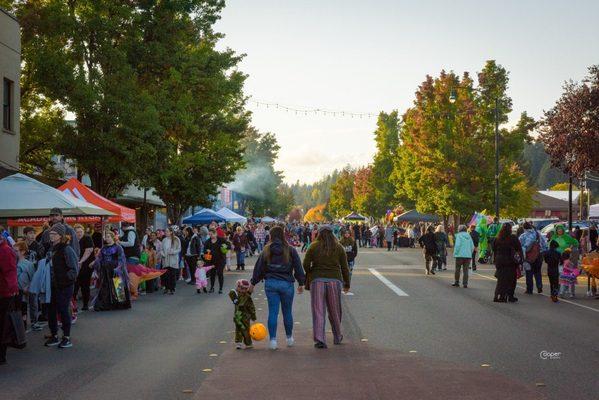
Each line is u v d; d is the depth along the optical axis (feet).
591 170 91.45
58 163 126.72
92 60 104.37
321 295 35.70
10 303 32.48
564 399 25.07
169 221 137.39
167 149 104.58
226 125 129.29
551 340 38.09
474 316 48.16
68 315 36.96
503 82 183.01
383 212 321.73
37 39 98.73
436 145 184.34
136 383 28.04
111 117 98.53
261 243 147.95
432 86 189.06
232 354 33.99
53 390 27.12
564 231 64.75
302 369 30.22
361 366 30.81
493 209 183.01
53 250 37.14
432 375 28.99
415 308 52.80
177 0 109.91
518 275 57.26
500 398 25.14
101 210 65.77
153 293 66.95
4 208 56.90
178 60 111.75
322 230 36.22
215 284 77.25
